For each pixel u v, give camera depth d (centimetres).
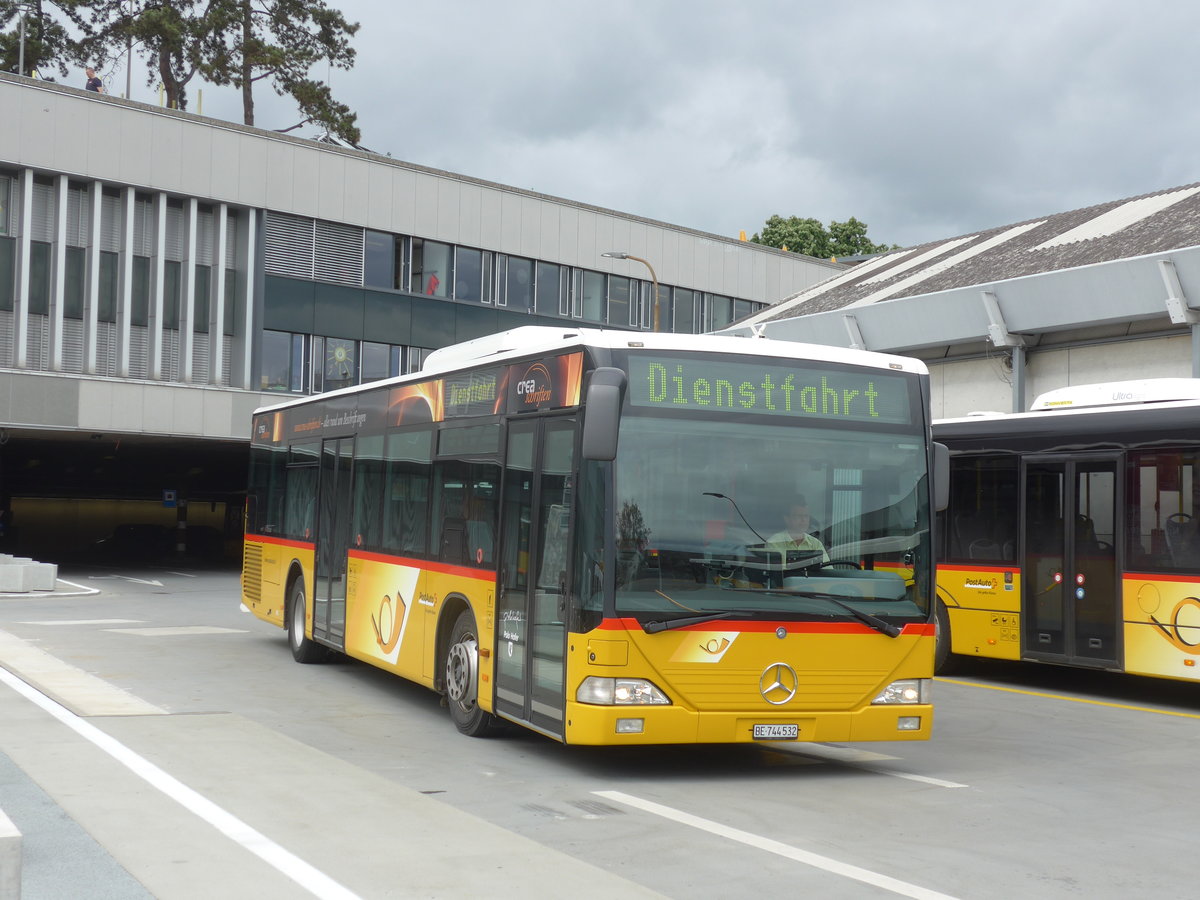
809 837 741
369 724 1140
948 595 1620
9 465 5312
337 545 1462
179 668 1500
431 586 1170
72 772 869
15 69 5678
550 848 696
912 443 974
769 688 897
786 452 933
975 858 699
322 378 3909
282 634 1967
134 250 3541
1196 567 1341
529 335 1075
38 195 3394
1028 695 1475
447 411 1175
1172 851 725
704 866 668
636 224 4709
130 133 3491
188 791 816
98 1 5862
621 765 973
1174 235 2408
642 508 888
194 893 593
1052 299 2330
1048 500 1502
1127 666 1398
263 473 1831
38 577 2806
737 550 905
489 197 4284
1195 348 2141
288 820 743
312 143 3850
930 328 2597
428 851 680
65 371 3403
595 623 872
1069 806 850
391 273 4069
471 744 1051
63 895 588
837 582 926
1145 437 1402
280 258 3825
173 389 3459
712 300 5003
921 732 940
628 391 904
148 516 5759
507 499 1025
